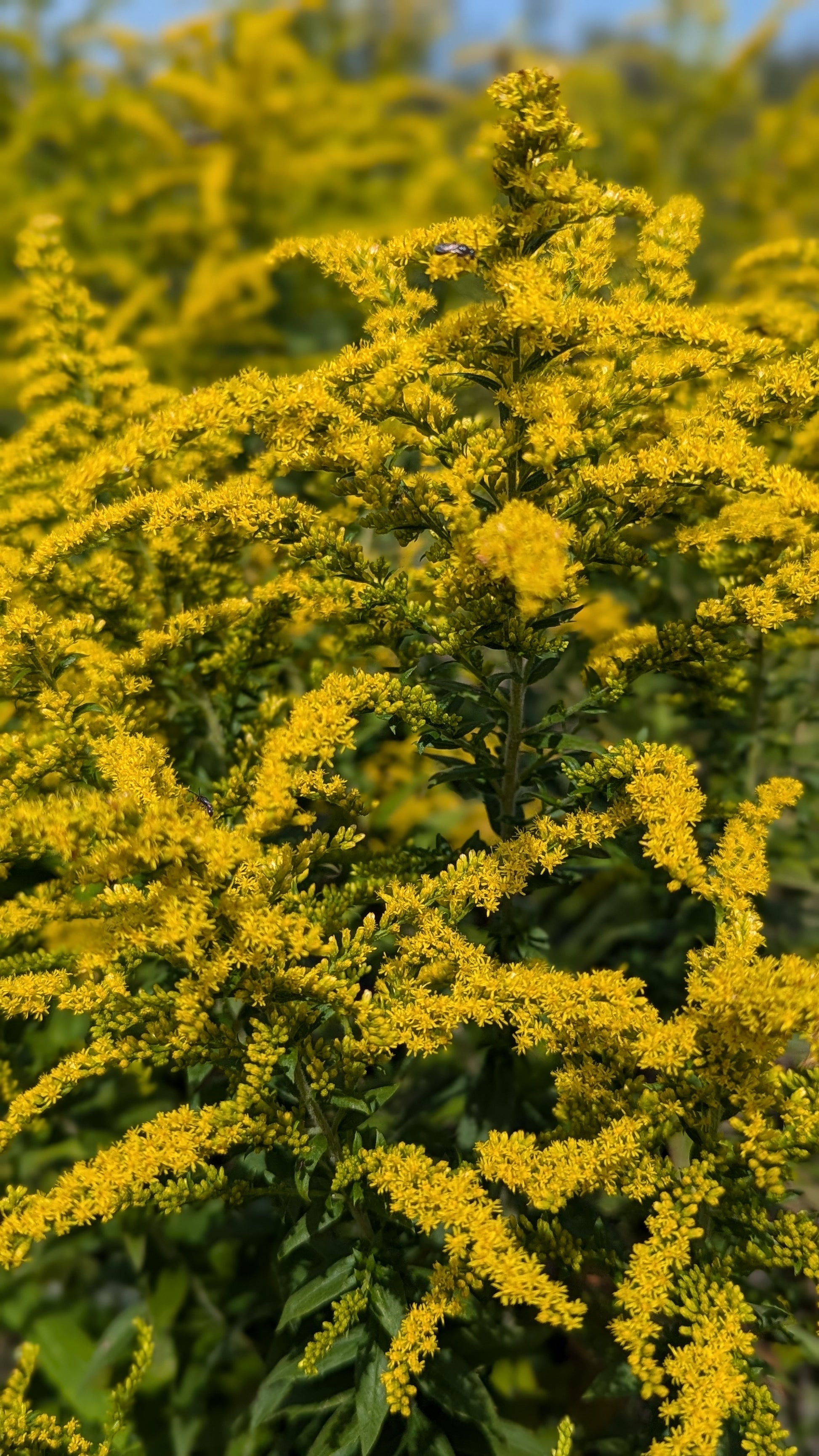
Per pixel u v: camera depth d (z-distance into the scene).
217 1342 3.59
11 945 2.86
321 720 2.13
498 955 2.82
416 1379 2.50
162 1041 2.19
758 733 3.59
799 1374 3.74
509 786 2.62
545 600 2.03
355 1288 2.37
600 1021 2.05
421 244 2.32
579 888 4.08
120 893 2.03
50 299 3.28
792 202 6.48
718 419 2.27
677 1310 1.90
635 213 2.24
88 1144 3.53
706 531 2.45
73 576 2.72
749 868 2.12
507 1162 2.05
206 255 5.85
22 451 3.17
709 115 6.61
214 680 3.15
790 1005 1.87
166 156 6.35
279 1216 2.71
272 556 3.29
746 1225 2.08
